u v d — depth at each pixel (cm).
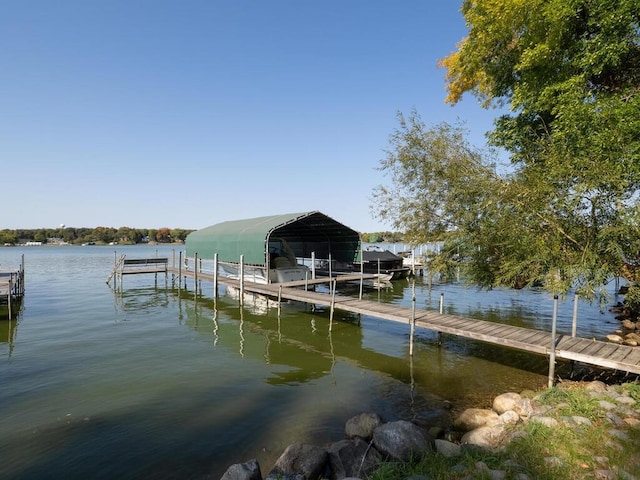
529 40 1234
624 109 920
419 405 855
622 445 506
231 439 699
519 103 1256
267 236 2155
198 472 598
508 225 1147
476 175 1353
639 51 1052
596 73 1048
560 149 1077
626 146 923
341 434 718
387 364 1159
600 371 1023
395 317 1309
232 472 520
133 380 1000
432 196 1585
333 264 3041
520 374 1047
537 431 555
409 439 581
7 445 668
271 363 1169
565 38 1165
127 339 1439
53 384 964
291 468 554
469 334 1081
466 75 1919
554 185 1055
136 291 2812
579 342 973
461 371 1084
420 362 1174
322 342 1422
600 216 1009
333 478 557
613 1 985
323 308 2097
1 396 884
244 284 2134
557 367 1102
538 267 1113
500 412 754
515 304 2142
